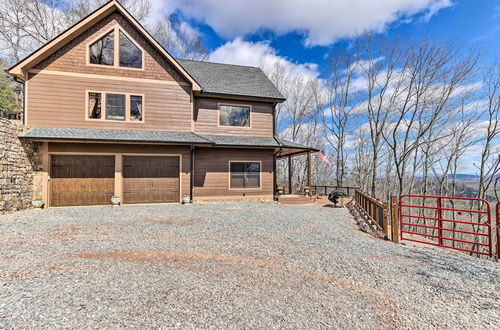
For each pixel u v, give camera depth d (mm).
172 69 12859
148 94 12445
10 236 6031
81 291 3350
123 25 12219
